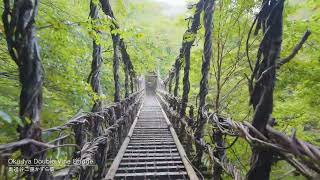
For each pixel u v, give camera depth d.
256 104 1.85
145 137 8.29
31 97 1.80
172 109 10.34
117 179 4.35
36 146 1.82
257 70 1.88
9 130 2.04
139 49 9.55
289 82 4.59
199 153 4.56
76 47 4.10
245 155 4.69
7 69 3.31
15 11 1.75
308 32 1.61
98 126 3.73
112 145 5.08
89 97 3.66
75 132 2.93
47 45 3.58
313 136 4.83
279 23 1.73
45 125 2.84
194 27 6.05
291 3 4.66
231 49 6.27
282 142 1.46
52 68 3.58
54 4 4.01
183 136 6.92
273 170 3.47
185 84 6.94
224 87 6.88
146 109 17.30
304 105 4.62
